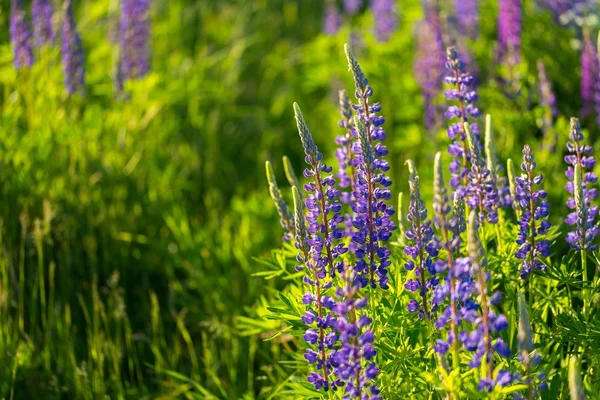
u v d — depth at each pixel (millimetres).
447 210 3180
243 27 6711
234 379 3885
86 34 5406
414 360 3373
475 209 3508
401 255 3553
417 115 4746
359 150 3361
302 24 7008
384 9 5176
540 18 4395
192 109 5320
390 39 5207
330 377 3363
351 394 3230
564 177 3988
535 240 3475
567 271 3436
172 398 3838
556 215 3924
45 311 4004
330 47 5586
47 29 4336
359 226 3357
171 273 4203
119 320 3893
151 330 4074
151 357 4023
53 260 4098
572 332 3389
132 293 4219
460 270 3166
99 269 4191
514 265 3500
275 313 3527
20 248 4062
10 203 4094
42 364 3867
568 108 4219
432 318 3340
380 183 3357
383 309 3410
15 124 4234
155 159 4645
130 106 4664
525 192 3426
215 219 4418
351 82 5125
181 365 3998
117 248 4246
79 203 4219
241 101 6148
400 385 3432
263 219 4453
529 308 3453
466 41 4508
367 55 5207
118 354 3836
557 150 4047
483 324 3160
